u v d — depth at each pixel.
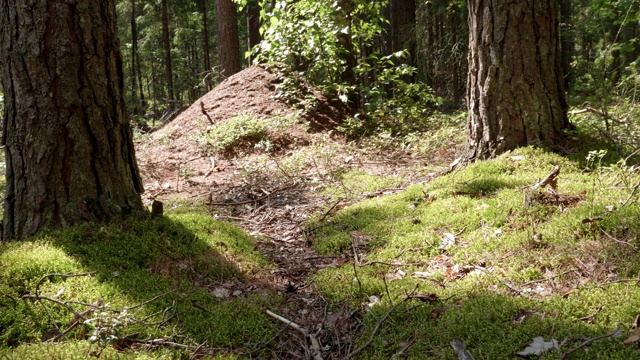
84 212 4.09
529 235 3.87
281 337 3.31
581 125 5.92
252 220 5.78
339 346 3.14
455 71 15.49
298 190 6.77
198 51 34.09
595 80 5.66
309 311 3.62
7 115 4.08
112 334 2.82
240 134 8.83
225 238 4.57
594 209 3.93
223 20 15.92
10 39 3.96
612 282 3.07
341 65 10.70
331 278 4.00
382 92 9.92
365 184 6.52
